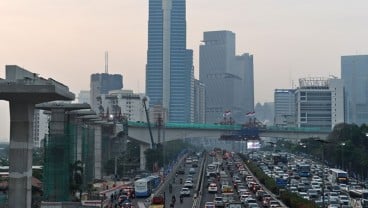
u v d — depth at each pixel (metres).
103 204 164.50
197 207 168.12
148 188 197.50
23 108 124.81
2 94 119.12
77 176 189.75
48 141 175.12
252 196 192.50
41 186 196.00
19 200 124.19
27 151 124.94
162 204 162.38
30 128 125.94
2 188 189.50
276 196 189.88
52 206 157.88
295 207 158.38
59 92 120.19
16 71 120.69
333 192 199.50
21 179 124.31
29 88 118.06
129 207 161.50
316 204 153.25
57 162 173.75
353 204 169.50
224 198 180.50
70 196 179.25
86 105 175.88
